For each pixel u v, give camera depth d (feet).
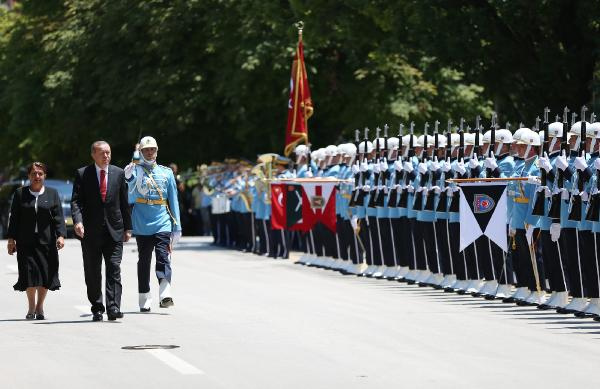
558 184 114.83
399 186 150.71
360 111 288.71
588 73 213.25
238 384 76.13
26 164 402.52
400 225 152.76
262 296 132.46
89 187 110.93
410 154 150.51
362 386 75.46
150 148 117.80
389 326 104.94
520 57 217.77
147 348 92.07
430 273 145.69
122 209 111.86
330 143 308.60
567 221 114.42
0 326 107.34
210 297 131.44
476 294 131.44
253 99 293.02
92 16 322.14
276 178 202.80
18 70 344.69
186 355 88.38
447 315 113.50
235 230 240.53
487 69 220.64
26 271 111.55
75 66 323.16
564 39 213.87
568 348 91.86
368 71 278.87
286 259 201.77
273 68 277.64
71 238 287.69
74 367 83.30
